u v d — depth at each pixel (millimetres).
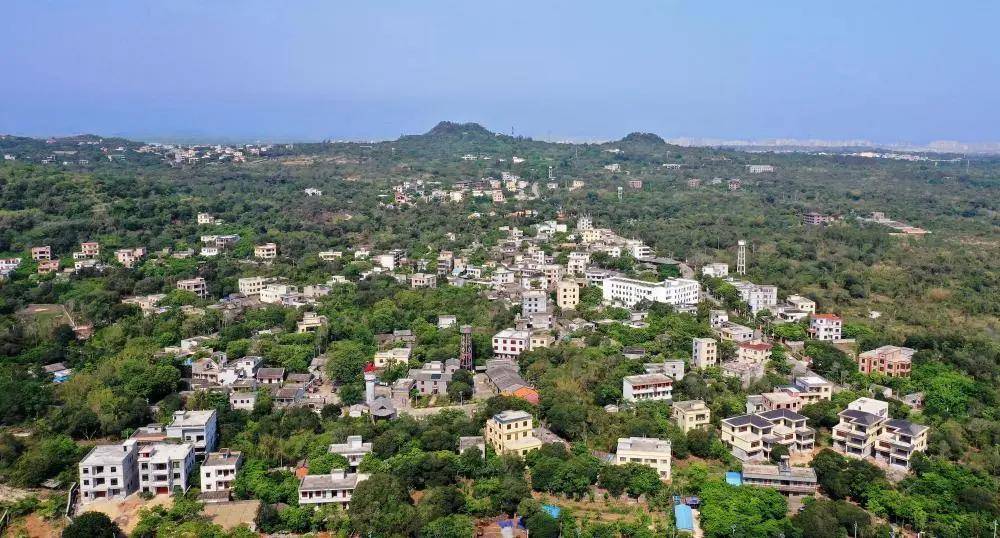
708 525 190000
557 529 187250
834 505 196875
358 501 193250
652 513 199625
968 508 199375
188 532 186750
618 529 189875
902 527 197250
